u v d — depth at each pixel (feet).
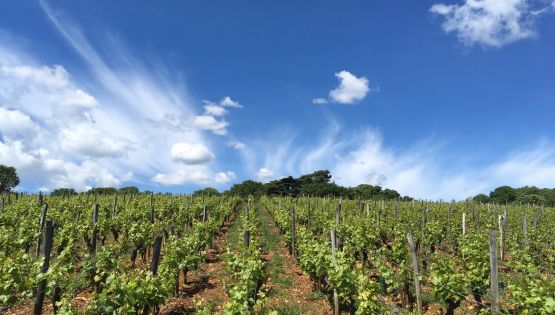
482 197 203.92
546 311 20.94
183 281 37.65
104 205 68.59
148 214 67.62
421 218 66.18
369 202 99.40
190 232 53.06
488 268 29.63
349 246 39.78
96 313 20.88
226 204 92.68
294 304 30.78
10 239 36.63
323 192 208.85
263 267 32.63
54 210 56.95
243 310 22.45
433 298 31.78
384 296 30.17
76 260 38.34
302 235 43.62
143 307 24.73
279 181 242.17
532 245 50.03
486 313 23.16
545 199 180.65
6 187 197.16
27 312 27.58
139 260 44.62
